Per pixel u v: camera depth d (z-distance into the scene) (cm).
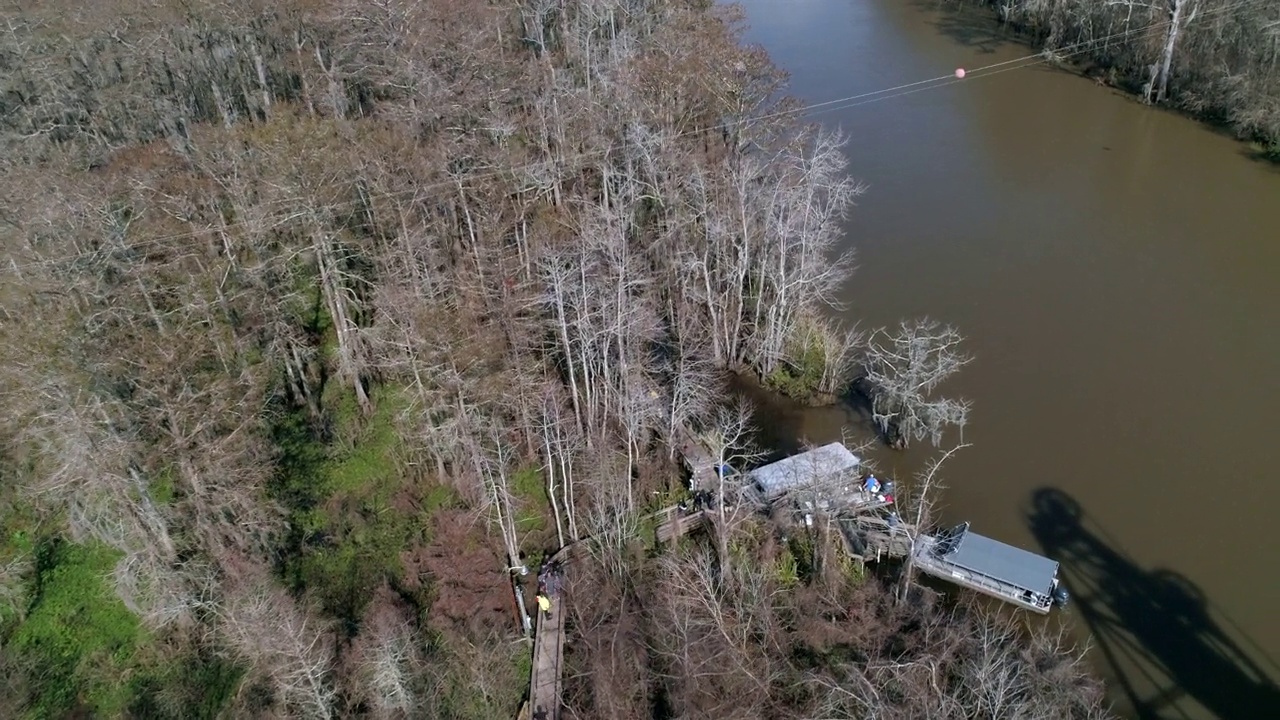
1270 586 4522
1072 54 10012
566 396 5241
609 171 5684
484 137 5947
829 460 4953
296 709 3697
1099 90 9475
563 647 4228
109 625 4166
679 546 4722
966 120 9019
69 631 4156
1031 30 10688
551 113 6128
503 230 5150
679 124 6075
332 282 5138
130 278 4569
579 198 5544
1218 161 8144
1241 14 8312
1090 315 6384
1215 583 4550
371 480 4978
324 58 6906
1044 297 6575
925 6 11950
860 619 4234
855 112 9194
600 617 4322
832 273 6347
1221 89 8462
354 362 5178
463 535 4703
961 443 5456
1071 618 4403
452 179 5284
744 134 6228
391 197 5062
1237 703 4009
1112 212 7512
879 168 8250
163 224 4941
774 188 5734
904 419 5356
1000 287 6700
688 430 5312
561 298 4612
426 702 3906
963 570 4522
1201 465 5197
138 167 5178
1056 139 8638
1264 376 5781
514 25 7425
